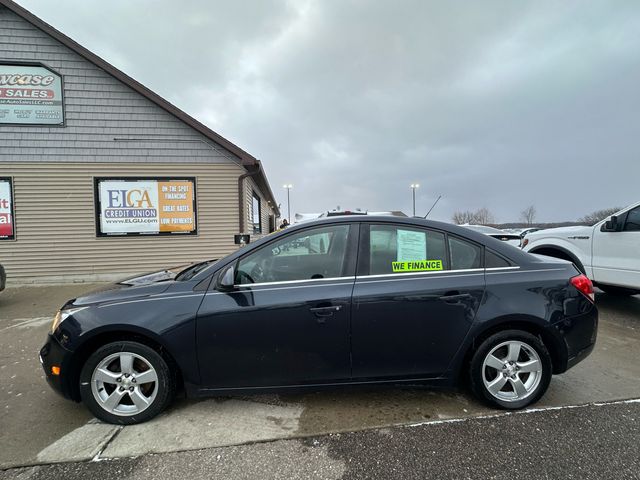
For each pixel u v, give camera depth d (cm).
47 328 495
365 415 268
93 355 253
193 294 260
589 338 279
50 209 829
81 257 842
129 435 245
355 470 209
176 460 219
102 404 255
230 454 224
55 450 229
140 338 261
